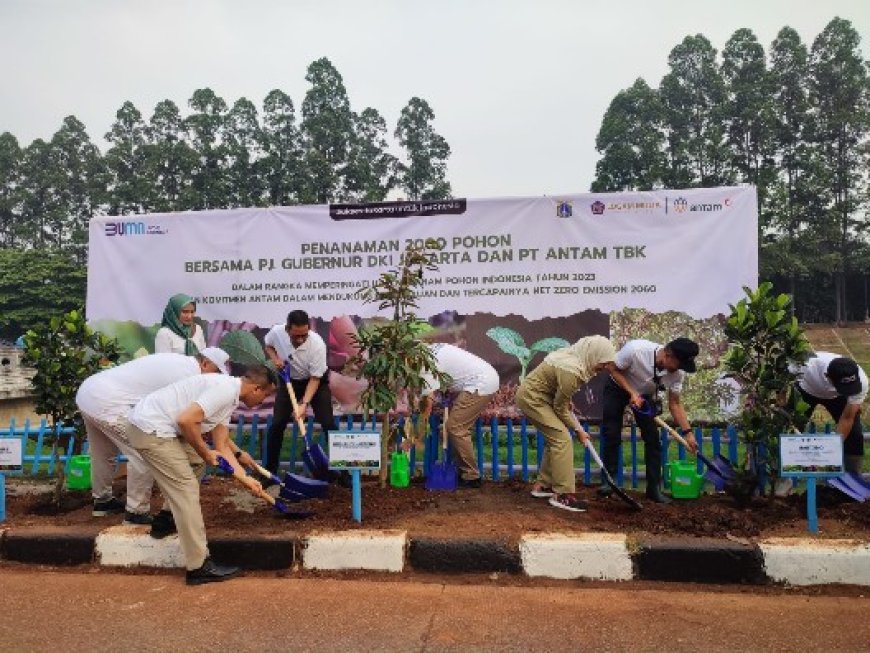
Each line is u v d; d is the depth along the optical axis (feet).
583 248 21.59
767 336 16.55
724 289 21.02
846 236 129.90
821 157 130.82
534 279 21.81
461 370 18.71
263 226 23.20
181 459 14.17
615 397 18.30
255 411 23.27
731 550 13.98
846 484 16.94
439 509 16.92
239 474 15.12
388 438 19.10
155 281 23.76
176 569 15.16
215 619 12.23
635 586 13.91
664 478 19.49
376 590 13.66
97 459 17.17
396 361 17.22
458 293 22.13
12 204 173.27
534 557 14.33
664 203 21.25
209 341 23.40
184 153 140.97
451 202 22.17
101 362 19.61
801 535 14.87
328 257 22.88
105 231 24.04
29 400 41.96
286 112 146.61
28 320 132.67
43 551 15.70
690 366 16.43
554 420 17.26
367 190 141.59
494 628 11.76
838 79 134.31
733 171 132.77
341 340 22.77
